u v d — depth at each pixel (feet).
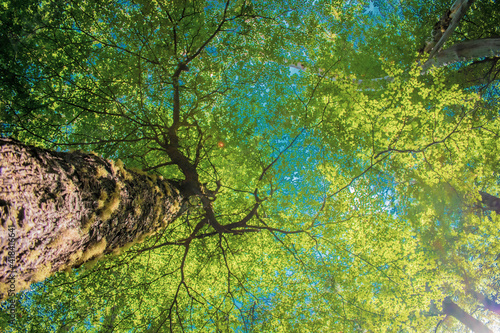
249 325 22.76
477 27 34.81
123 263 21.50
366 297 23.17
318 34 27.96
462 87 34.24
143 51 22.89
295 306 24.16
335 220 23.65
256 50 25.84
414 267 23.62
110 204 9.65
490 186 35.42
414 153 25.20
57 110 21.03
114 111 21.95
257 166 26.32
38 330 20.97
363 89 29.78
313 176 25.55
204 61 24.95
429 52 30.37
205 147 25.77
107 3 20.31
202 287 26.91
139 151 24.36
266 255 27.58
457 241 25.68
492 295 34.94
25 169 6.86
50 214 7.18
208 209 22.22
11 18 17.19
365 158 24.97
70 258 8.75
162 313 23.06
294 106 25.57
